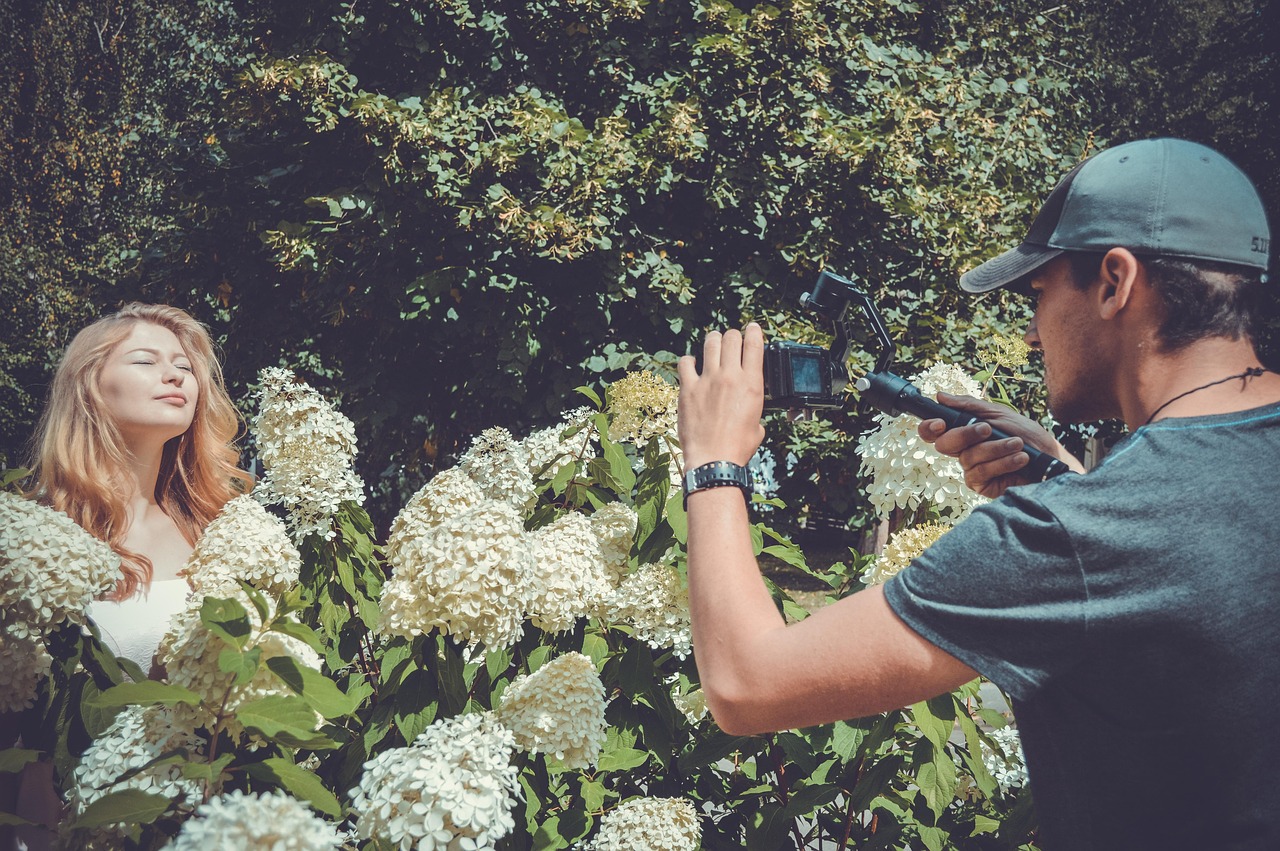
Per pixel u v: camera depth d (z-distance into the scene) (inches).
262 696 48.6
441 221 286.4
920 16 375.2
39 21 673.6
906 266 328.2
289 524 76.0
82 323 613.3
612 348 290.7
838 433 306.2
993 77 383.6
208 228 318.3
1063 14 427.8
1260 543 34.1
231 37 568.7
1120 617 33.9
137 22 666.2
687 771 73.2
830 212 316.5
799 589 380.2
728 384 44.6
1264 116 467.2
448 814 46.1
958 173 352.2
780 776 76.7
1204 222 39.7
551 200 282.0
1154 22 556.1
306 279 300.5
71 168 646.5
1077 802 37.4
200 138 358.9
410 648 68.6
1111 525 34.8
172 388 83.0
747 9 332.2
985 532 36.6
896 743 76.8
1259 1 506.0
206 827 36.8
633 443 89.7
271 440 76.4
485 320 287.9
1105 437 219.8
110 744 48.0
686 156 280.5
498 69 314.5
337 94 278.4
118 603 76.7
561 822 67.0
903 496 74.6
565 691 62.7
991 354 94.6
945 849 74.2
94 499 79.4
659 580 74.0
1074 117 413.1
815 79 298.2
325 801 45.3
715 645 39.2
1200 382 39.1
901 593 36.8
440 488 69.6
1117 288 40.6
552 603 67.8
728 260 327.9
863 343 303.3
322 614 77.4
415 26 304.2
